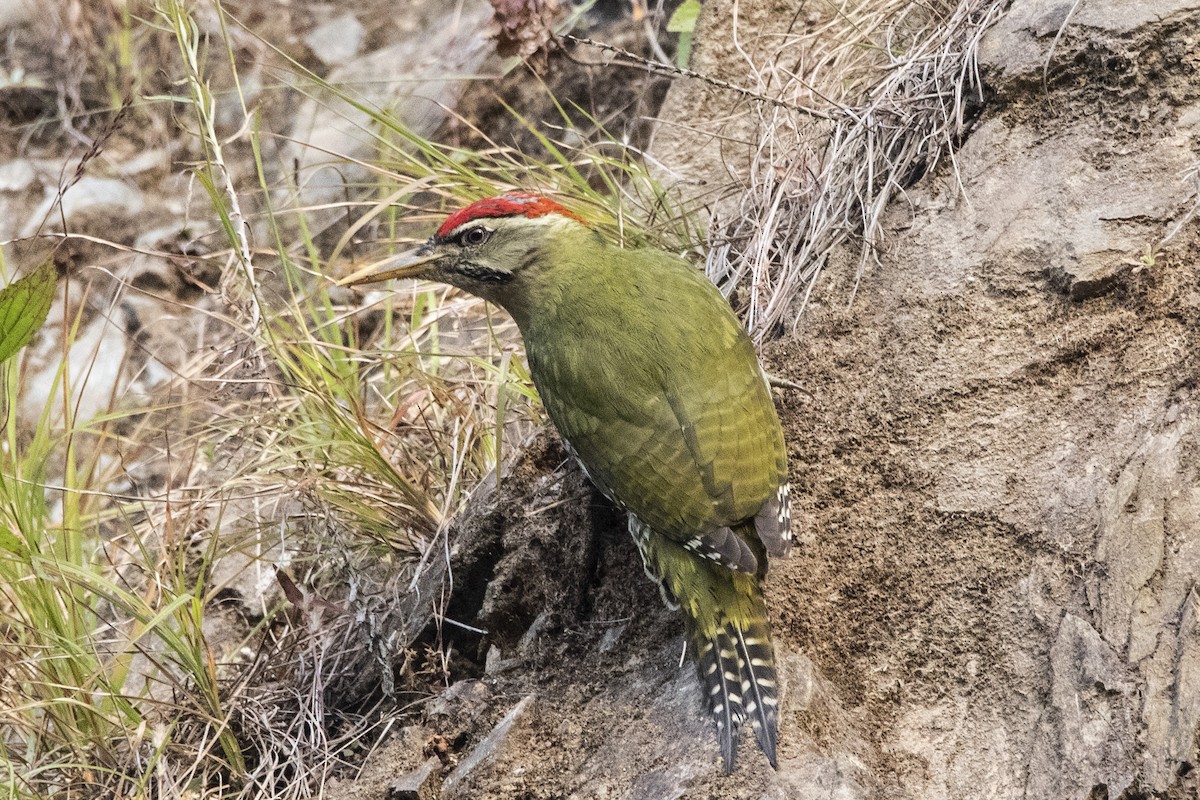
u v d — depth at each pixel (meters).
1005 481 8.18
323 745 9.33
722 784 7.21
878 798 7.10
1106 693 7.26
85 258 14.38
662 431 7.95
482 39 14.62
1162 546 7.56
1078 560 7.78
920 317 8.83
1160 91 8.79
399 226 13.39
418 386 11.30
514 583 9.36
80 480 12.06
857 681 7.93
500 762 8.12
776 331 9.33
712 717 7.50
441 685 9.52
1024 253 8.71
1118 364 8.26
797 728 7.38
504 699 8.69
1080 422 8.20
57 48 15.62
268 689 9.85
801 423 8.78
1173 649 7.23
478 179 11.55
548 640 9.01
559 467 9.53
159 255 11.48
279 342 10.55
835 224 9.49
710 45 12.24
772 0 12.22
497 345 10.55
